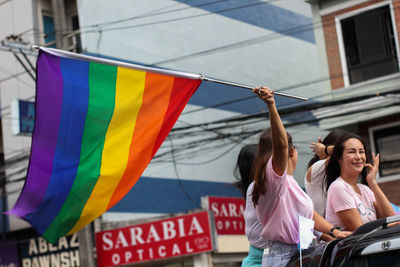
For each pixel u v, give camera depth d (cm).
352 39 1886
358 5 1872
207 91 2219
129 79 529
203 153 2136
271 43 2544
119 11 2034
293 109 1788
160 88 530
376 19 1850
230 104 2283
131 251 1736
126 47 2027
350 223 461
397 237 329
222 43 2342
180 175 2058
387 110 1766
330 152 532
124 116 525
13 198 2005
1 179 1958
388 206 470
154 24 2130
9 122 2039
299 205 425
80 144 518
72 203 514
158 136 528
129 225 1788
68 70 523
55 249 1933
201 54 2253
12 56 2058
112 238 1769
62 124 518
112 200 520
